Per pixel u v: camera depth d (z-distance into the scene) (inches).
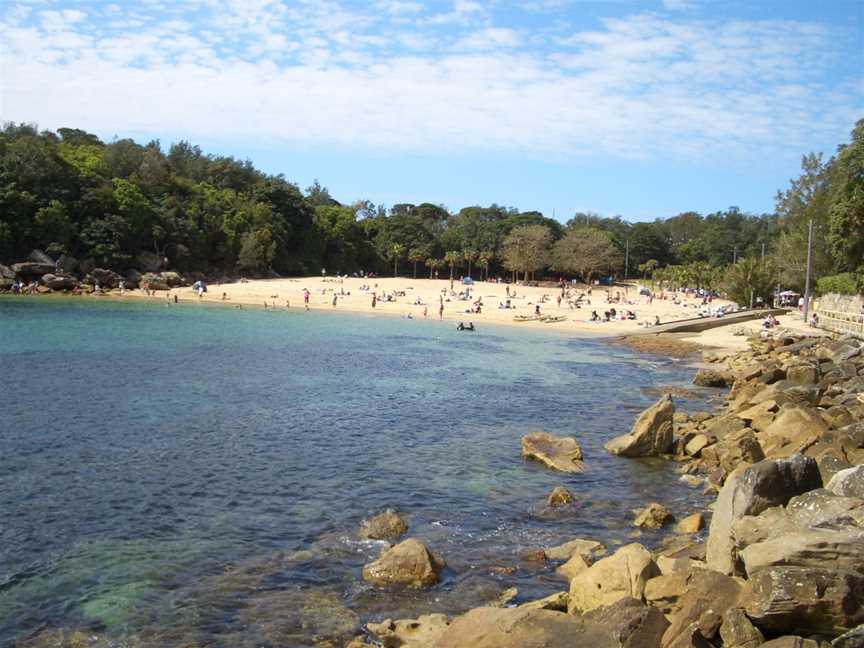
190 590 522.3
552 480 816.3
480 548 607.5
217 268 5295.3
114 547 599.2
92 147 5433.1
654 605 428.5
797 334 2326.5
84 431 994.7
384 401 1301.7
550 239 6545.3
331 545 609.3
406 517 684.1
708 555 500.1
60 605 498.3
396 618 480.1
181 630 463.8
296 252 6058.1
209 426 1053.8
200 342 2121.1
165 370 1572.3
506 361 1936.5
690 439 976.9
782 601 361.1
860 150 2573.8
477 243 7027.6
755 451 818.2
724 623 375.9
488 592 519.2
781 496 486.9
